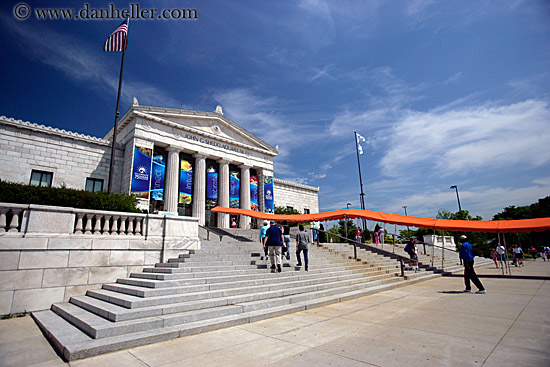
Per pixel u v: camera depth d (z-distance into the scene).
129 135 26.62
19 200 9.22
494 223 17.95
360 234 26.50
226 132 33.44
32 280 8.45
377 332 5.91
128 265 10.40
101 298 8.37
